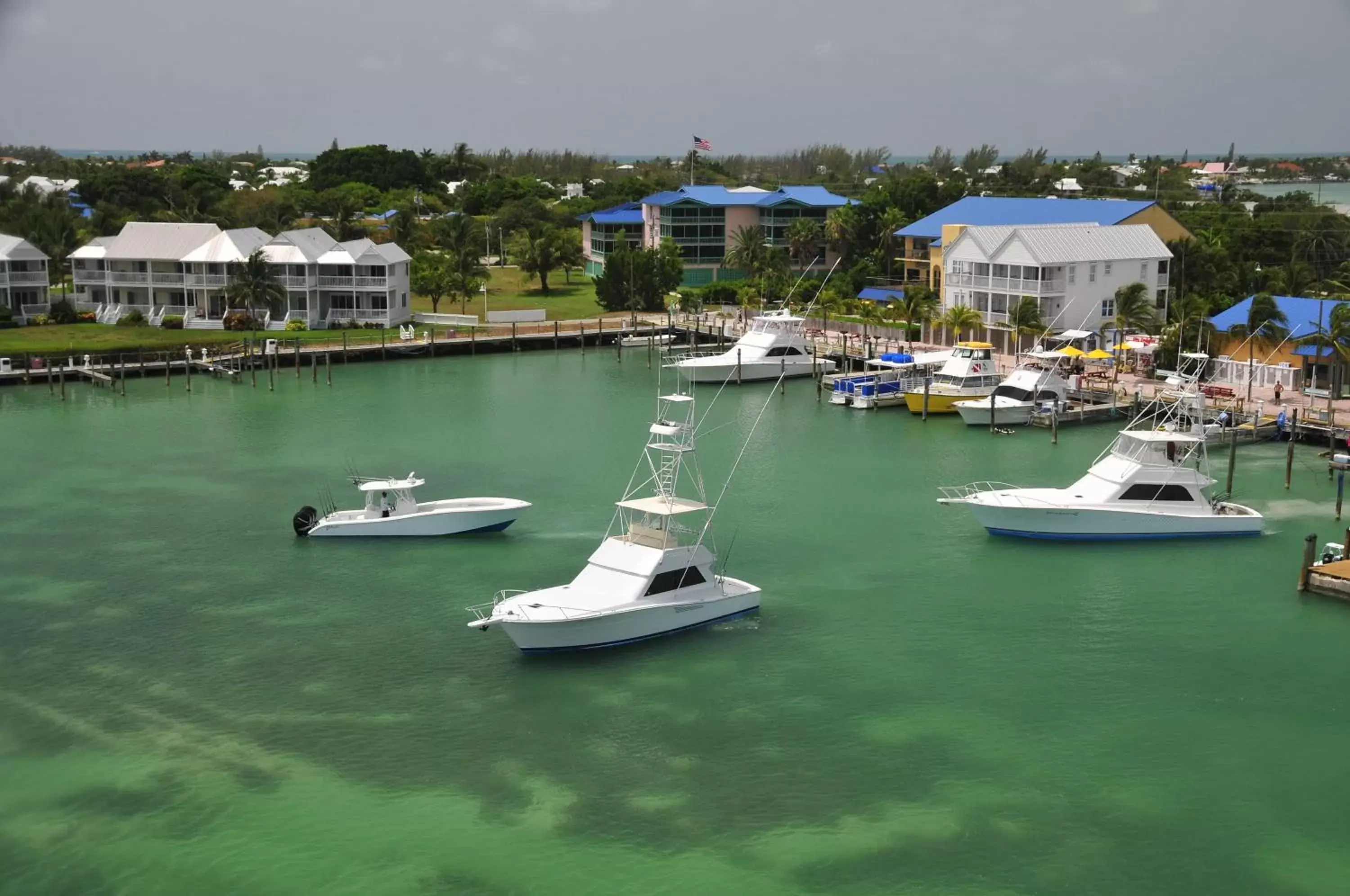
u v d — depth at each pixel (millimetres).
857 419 111062
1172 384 109250
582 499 83125
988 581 67500
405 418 109625
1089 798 46219
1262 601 64812
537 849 43000
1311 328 111688
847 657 57688
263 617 62062
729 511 80438
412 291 171250
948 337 140375
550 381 130625
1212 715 52406
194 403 116625
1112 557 71562
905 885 41250
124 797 46000
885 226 184625
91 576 67625
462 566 69500
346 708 52594
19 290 150250
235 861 42375
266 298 149125
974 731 50938
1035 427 106125
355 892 40812
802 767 48188
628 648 58375
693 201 197000
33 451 95750
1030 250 129750
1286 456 93375
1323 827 44594
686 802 45812
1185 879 41781
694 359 133375
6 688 54312
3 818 44719
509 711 52312
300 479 87688
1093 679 55688
